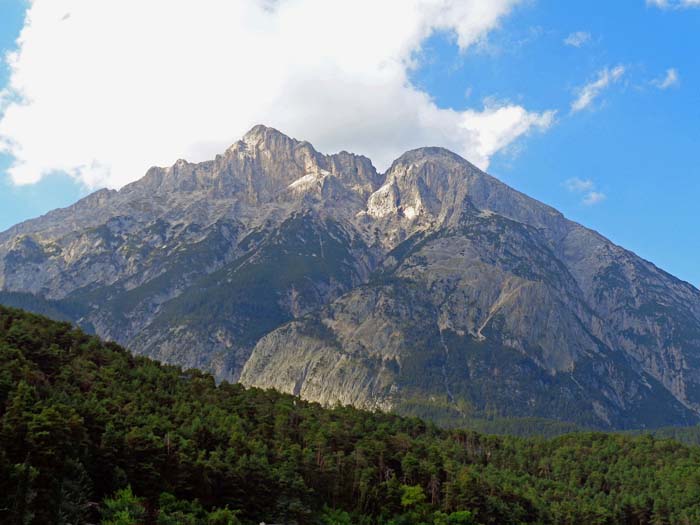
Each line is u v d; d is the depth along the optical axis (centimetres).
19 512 15875
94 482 18762
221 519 18775
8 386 19888
